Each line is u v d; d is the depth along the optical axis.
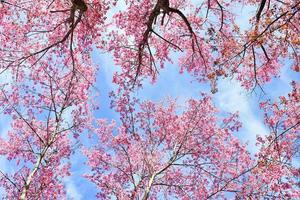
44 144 15.15
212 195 14.41
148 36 11.92
